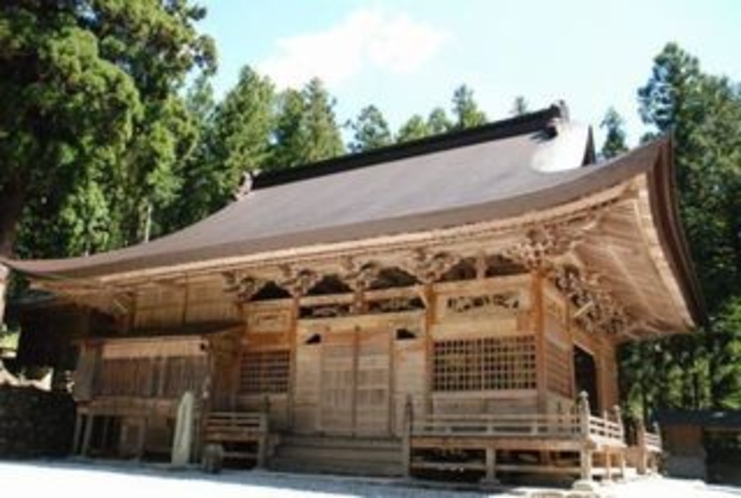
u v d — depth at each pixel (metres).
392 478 12.59
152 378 16.70
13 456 18.03
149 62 24.89
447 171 18.66
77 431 17.83
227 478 12.20
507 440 11.88
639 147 10.42
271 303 16.73
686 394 37.75
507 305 13.52
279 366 16.31
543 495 10.38
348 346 15.30
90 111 21.73
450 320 14.07
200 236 19.08
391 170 21.30
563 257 13.25
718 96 39.56
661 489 14.11
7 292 25.44
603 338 19.89
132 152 25.45
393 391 14.38
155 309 18.77
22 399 18.83
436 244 13.59
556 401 13.42
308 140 45.97
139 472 13.26
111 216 30.03
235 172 39.00
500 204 11.98
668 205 11.94
